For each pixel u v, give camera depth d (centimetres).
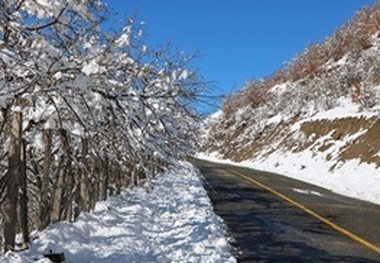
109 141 723
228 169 3391
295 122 4603
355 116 3259
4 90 545
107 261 729
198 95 769
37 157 995
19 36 547
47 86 562
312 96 4853
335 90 4462
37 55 531
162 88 727
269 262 794
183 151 1027
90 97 641
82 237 833
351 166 2777
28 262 597
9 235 625
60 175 889
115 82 634
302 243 942
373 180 2361
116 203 1302
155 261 756
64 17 533
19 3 523
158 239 945
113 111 657
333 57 5641
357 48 4922
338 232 1065
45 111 668
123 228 958
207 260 780
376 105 3278
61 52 564
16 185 629
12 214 626
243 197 1705
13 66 540
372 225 1168
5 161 835
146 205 1372
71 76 566
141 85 709
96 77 600
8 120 712
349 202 1664
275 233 1040
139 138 738
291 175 3034
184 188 1967
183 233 1009
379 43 4538
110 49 585
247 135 5656
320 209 1424
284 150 4197
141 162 724
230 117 6469
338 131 3400
